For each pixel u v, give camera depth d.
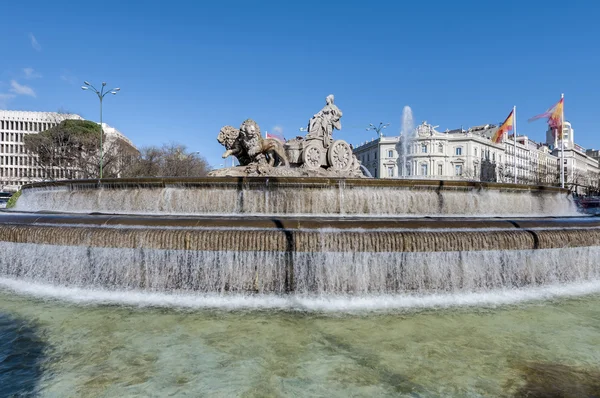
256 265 6.71
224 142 14.37
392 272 6.77
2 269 7.82
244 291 6.74
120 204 10.96
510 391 3.81
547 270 7.44
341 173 14.88
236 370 4.20
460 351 4.70
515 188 12.16
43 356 4.50
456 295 6.86
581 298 6.92
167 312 6.03
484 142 83.56
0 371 4.14
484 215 11.50
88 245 6.99
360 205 10.52
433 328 5.44
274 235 6.62
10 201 19.30
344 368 4.26
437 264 6.85
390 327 5.47
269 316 5.88
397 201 10.70
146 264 6.92
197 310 6.12
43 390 3.77
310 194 10.34
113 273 7.03
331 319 5.77
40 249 7.42
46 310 6.10
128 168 47.62
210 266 6.77
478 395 3.74
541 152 109.25
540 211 12.93
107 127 77.69
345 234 6.69
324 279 6.68
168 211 10.54
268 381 3.98
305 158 15.39
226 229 6.93
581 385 3.92
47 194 12.62
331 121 16.09
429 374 4.14
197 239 6.70
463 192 11.30
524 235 7.16
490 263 7.07
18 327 5.38
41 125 79.94
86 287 7.11
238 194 10.30
